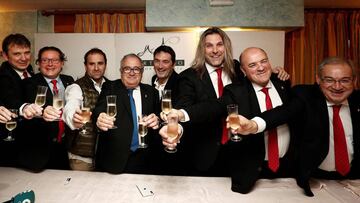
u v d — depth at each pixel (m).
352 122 1.48
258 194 1.39
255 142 1.50
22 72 2.33
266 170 1.62
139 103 1.99
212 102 1.62
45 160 1.78
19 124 1.83
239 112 1.54
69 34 3.87
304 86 1.59
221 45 1.94
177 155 2.32
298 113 1.49
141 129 1.62
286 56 4.16
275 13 3.36
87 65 2.67
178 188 1.46
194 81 1.89
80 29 4.22
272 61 3.64
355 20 4.07
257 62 1.51
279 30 3.65
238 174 1.45
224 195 1.38
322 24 4.09
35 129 1.81
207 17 3.36
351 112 1.48
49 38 3.88
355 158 1.49
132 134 1.84
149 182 1.53
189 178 1.61
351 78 1.38
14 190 1.40
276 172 1.63
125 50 3.80
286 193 1.40
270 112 1.43
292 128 1.61
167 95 1.66
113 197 1.34
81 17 4.22
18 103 1.76
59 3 3.95
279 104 1.62
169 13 3.37
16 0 3.80
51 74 2.30
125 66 1.92
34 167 1.71
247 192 1.40
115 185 1.49
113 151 1.76
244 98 1.56
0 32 4.38
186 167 2.23
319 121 1.45
